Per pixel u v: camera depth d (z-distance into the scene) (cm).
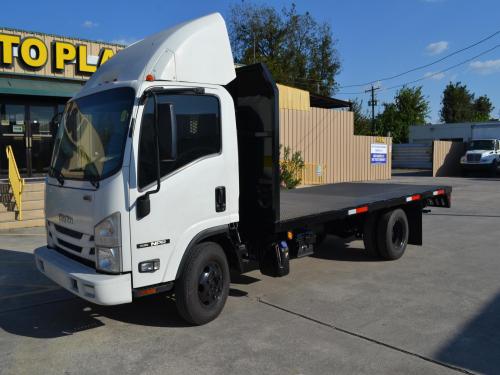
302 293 611
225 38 521
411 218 853
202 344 455
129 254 430
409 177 3038
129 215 428
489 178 2941
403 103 6322
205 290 497
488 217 1256
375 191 915
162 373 398
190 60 485
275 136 513
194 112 478
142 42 521
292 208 676
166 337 473
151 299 592
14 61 1423
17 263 775
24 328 504
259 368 405
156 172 441
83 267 455
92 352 441
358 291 619
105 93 473
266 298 591
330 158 2375
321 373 395
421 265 754
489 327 491
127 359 425
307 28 5438
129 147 429
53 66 1494
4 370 406
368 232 774
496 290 619
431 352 432
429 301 575
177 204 461
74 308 565
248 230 554
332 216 643
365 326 496
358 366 406
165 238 454
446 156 3275
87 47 1548
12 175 1068
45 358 429
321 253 845
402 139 6209
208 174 488
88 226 449
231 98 515
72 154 490
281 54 5316
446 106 8156
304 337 468
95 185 438
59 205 497
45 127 1523
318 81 5419
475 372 394
